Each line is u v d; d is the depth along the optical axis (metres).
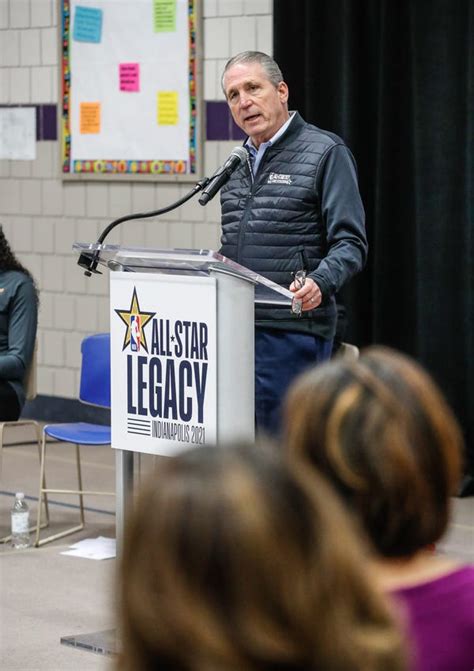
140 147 7.46
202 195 3.78
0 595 4.43
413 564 1.40
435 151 5.94
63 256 7.96
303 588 0.91
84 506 5.84
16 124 8.10
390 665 0.93
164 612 0.92
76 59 7.70
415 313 6.17
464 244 5.94
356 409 1.37
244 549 0.90
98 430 5.25
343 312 5.79
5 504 5.87
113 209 7.67
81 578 4.64
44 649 3.83
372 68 6.25
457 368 6.01
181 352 3.32
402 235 6.17
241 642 0.91
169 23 7.25
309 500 0.93
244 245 3.99
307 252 3.94
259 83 3.91
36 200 8.06
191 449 0.97
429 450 1.37
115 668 0.97
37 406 8.16
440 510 1.39
